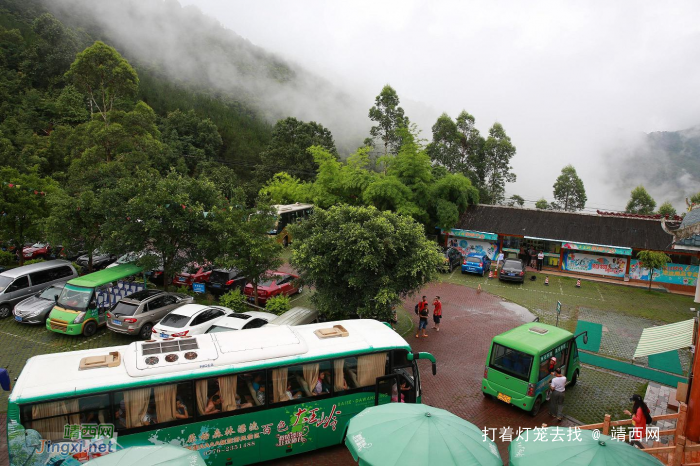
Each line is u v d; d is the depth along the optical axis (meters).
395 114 49.38
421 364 15.64
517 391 12.02
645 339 13.23
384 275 15.22
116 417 7.95
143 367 8.28
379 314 15.11
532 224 33.25
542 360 12.06
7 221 21.44
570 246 30.70
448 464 6.09
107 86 44.44
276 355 9.25
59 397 7.52
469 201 36.34
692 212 14.52
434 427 6.69
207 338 9.61
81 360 8.44
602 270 30.75
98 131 33.78
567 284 28.83
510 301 24.55
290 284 22.27
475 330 19.52
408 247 15.98
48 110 49.78
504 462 10.15
